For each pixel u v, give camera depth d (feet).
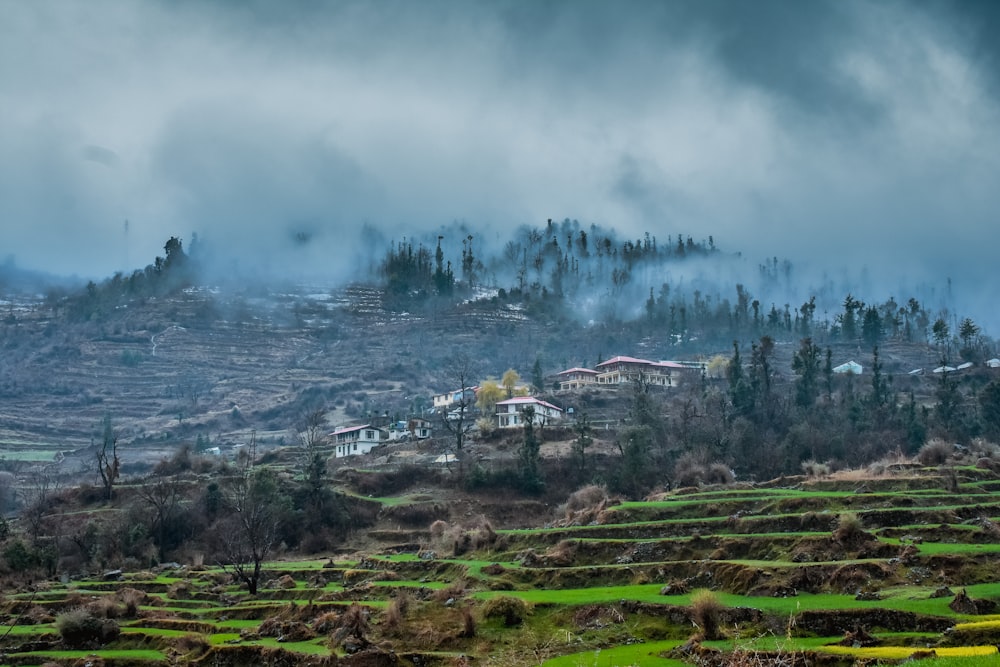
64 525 556.92
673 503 424.05
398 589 364.17
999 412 644.69
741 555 341.82
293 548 541.34
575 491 589.73
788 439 604.49
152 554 506.48
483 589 348.18
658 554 359.46
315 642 309.42
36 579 461.78
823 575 287.89
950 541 323.98
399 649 293.64
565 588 342.23
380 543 536.83
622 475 577.84
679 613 278.46
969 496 395.75
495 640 290.35
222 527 527.81
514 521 564.71
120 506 580.71
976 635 217.97
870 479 443.73
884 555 307.58
